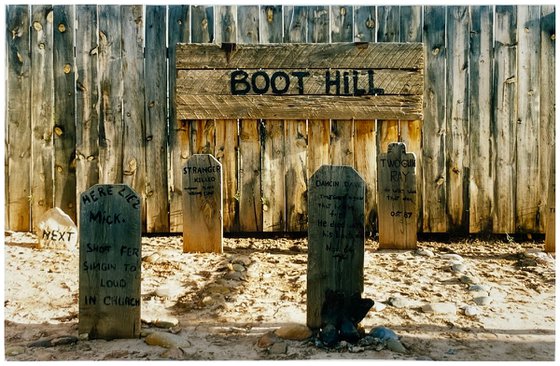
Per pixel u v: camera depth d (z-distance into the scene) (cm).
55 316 348
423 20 548
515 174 549
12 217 560
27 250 494
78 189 557
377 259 480
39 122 554
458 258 480
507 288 405
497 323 336
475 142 548
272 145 553
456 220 552
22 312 354
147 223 561
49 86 552
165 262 462
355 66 548
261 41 551
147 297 381
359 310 308
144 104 554
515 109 546
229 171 555
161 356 285
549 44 543
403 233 516
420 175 552
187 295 385
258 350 295
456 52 546
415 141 550
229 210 558
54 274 429
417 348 297
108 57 552
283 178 555
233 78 550
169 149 556
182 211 545
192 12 552
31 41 552
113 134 555
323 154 552
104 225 304
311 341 303
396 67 546
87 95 552
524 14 544
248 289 401
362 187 304
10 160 555
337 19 551
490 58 545
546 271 445
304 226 557
